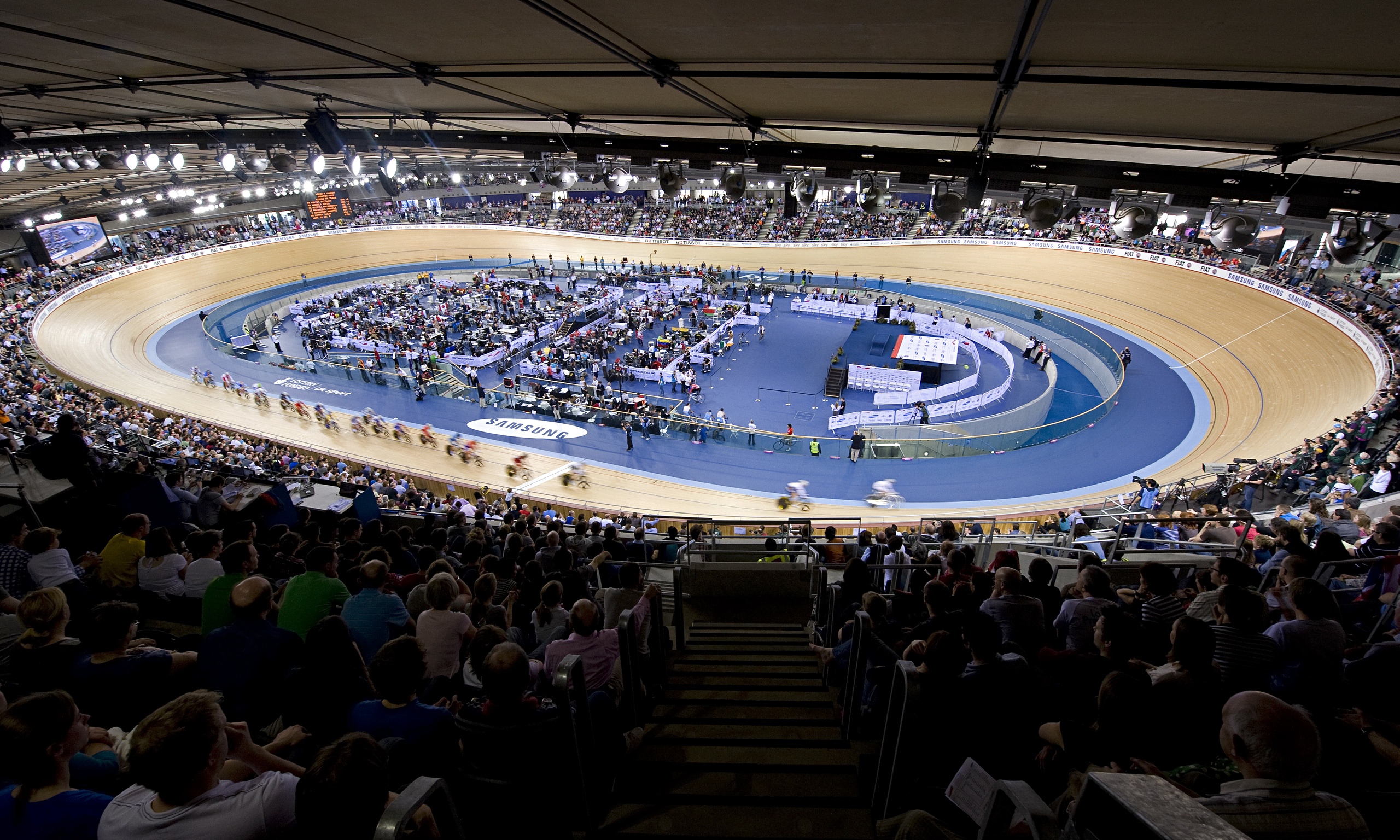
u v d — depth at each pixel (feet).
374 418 103.60
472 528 40.96
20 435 46.70
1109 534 42.86
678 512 81.20
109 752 11.15
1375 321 92.68
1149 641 15.83
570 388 119.03
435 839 8.21
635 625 16.44
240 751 9.62
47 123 49.26
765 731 17.21
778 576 37.40
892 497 82.79
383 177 49.85
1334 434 65.82
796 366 133.80
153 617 20.77
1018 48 20.18
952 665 10.99
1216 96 22.62
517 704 10.59
